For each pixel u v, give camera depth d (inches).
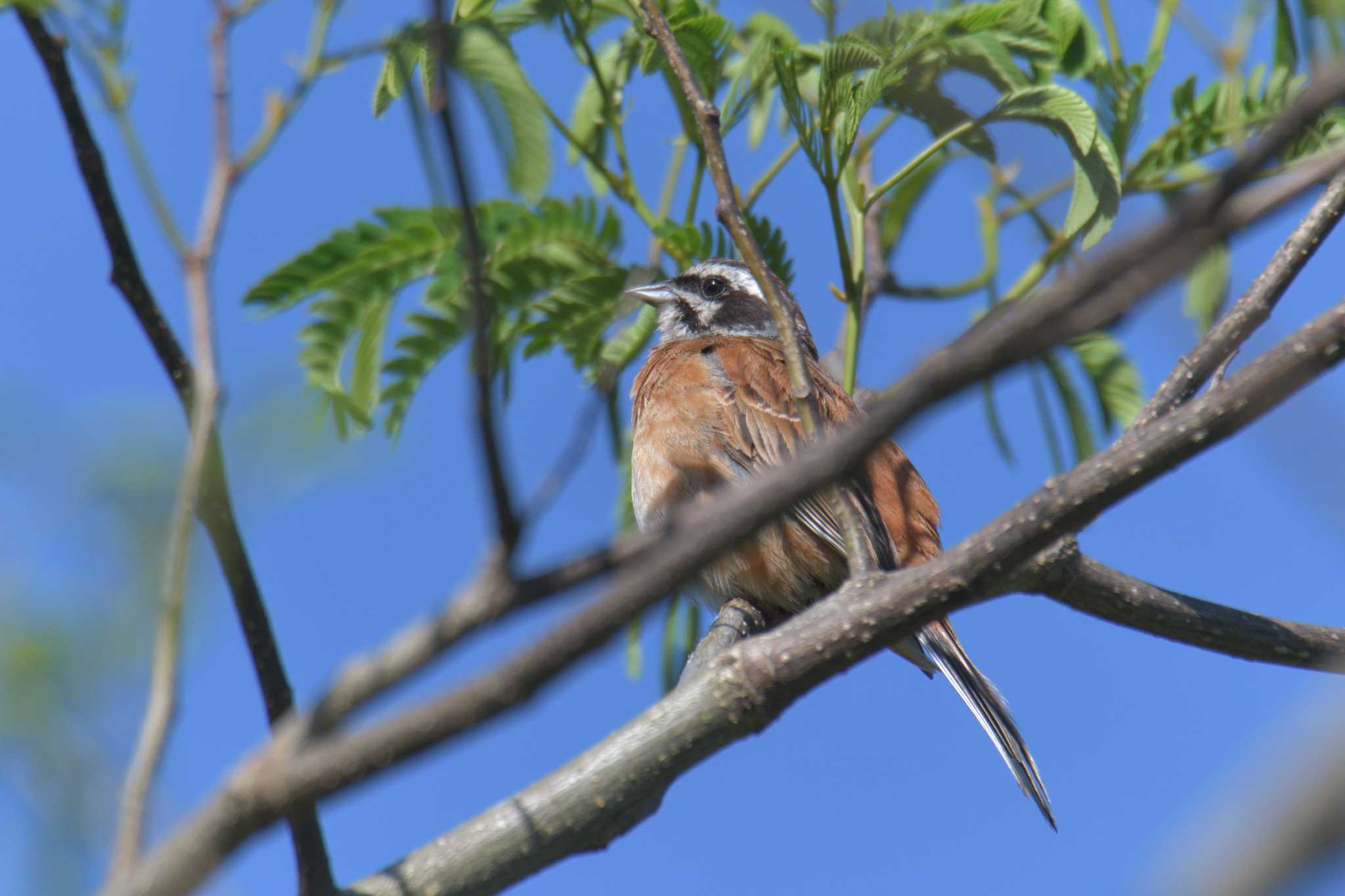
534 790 291.1
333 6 293.7
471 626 165.0
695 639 479.5
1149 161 418.6
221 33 271.0
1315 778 147.9
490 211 390.3
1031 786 437.4
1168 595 347.3
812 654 279.7
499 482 163.0
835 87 383.2
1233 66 420.5
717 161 336.8
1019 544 262.4
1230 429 246.4
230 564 243.8
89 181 247.9
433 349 387.9
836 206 398.6
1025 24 391.9
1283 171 377.1
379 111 345.4
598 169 414.6
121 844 205.2
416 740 171.6
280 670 248.4
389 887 282.7
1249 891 148.0
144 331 255.3
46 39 242.5
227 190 261.9
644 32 377.7
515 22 391.2
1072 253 450.6
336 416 374.0
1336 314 234.5
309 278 381.4
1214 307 404.5
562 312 404.5
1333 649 351.3
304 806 177.8
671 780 291.0
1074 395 449.1
